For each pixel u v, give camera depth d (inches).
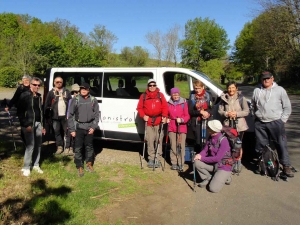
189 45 2224.4
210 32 2212.1
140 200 167.0
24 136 192.1
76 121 202.8
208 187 186.7
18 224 134.4
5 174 193.3
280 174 204.2
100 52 1736.0
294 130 353.4
